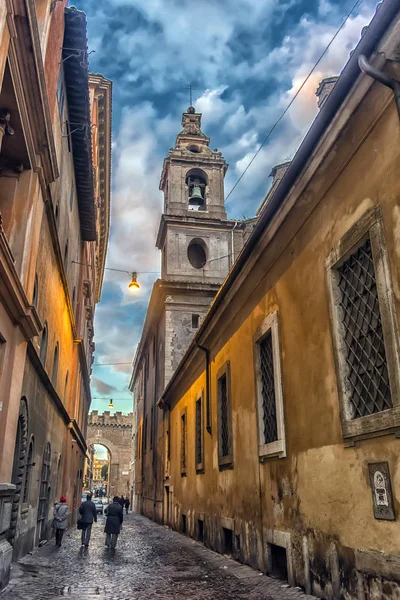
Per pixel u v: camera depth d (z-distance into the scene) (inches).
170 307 1077.8
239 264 383.9
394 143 205.8
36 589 307.0
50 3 423.8
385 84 198.1
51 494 644.1
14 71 302.4
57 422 680.4
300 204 290.4
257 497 357.1
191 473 637.3
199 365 614.5
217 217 1176.2
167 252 1133.1
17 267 355.6
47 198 442.9
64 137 583.5
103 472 4269.2
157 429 1072.2
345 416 231.8
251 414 382.9
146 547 565.6
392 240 202.1
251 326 394.3
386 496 195.8
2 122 323.9
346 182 245.3
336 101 228.8
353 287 239.8
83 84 572.7
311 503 264.5
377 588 198.2
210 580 335.9
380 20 189.6
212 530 495.5
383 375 208.5
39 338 497.0
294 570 280.2
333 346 247.9
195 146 1282.0
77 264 863.7
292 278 310.8
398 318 193.6
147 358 1448.1
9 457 337.4
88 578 352.8
